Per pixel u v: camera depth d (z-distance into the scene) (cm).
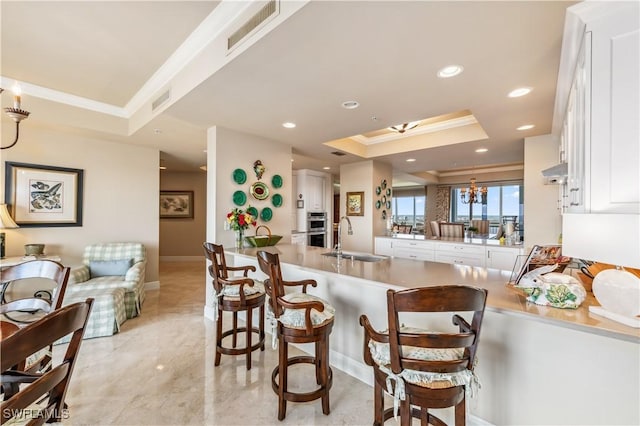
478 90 240
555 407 141
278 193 412
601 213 125
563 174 231
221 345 261
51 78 297
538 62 195
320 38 170
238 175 363
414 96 253
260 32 171
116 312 304
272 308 193
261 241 361
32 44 236
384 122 326
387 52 185
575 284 133
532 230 381
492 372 160
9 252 343
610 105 124
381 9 145
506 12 146
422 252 479
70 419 175
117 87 318
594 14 130
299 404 192
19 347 74
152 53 249
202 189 784
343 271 209
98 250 393
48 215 370
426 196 986
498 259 393
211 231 348
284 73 213
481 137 400
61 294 153
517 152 474
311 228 711
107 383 213
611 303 117
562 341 139
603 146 126
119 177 432
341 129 353
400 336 114
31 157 358
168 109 289
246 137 373
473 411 167
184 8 194
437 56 189
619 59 123
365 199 571
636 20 119
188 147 458
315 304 169
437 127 440
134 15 201
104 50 245
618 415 126
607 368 129
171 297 434
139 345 275
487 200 873
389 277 190
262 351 266
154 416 179
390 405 190
